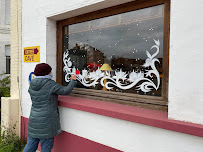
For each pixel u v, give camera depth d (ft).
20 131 11.12
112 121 6.51
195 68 4.74
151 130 5.57
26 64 10.65
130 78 7.20
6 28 29.37
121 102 7.29
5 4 29.17
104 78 8.11
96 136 7.05
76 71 9.23
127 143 6.15
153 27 6.50
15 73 11.59
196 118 4.76
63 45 9.82
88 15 8.45
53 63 9.84
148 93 6.67
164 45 6.14
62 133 8.38
